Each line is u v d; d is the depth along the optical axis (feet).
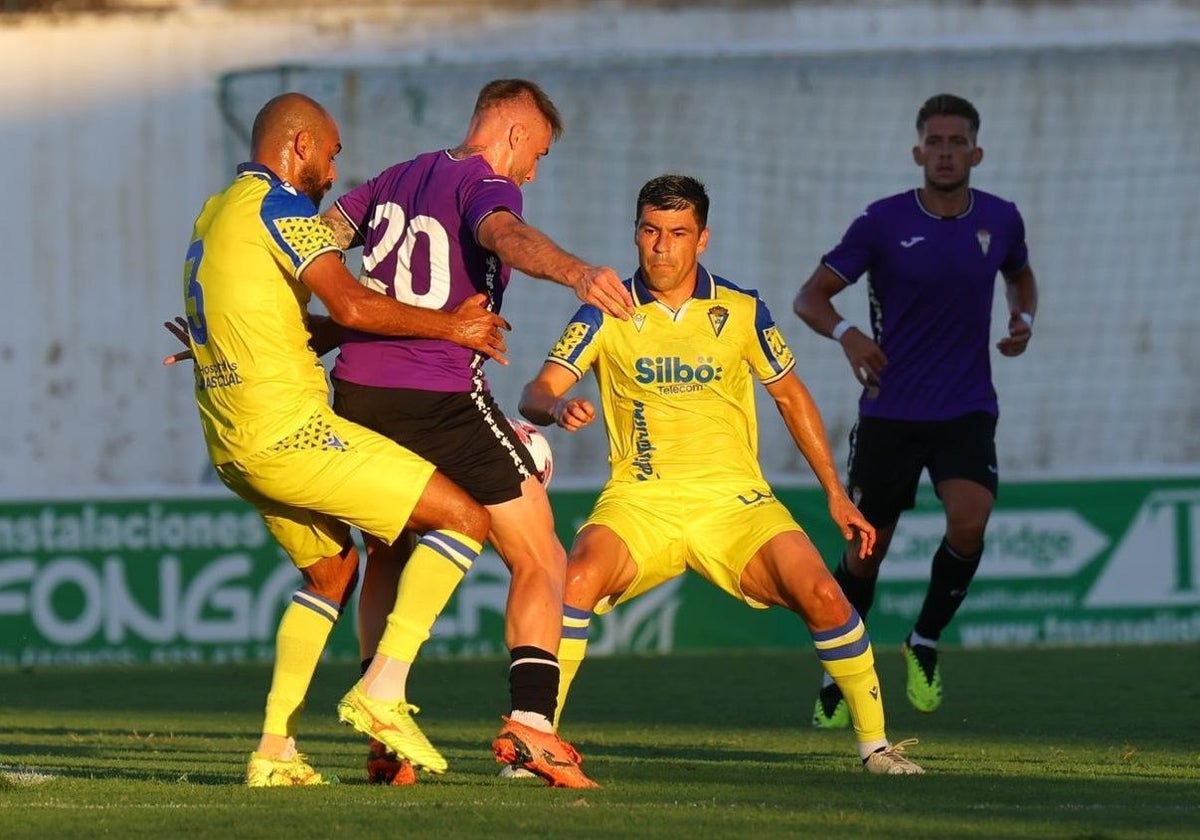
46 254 164.35
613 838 44.45
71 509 138.92
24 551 138.31
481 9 170.50
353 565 59.16
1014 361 168.45
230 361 54.03
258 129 57.57
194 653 138.72
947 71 168.86
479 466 57.16
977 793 55.31
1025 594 141.18
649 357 65.72
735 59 168.25
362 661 61.82
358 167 168.25
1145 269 169.07
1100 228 169.37
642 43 170.60
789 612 141.59
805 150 168.35
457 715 95.09
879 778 60.44
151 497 139.54
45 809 50.34
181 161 165.17
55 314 164.55
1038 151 169.37
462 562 55.52
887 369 87.30
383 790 55.36
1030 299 91.66
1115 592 141.38
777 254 168.25
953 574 84.12
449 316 55.11
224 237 54.29
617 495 65.77
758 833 45.34
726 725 87.71
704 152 168.35
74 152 164.66
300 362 54.80
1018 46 168.66
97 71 164.96
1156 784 58.70
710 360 65.77
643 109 167.84
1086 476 141.59
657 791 55.42
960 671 117.80
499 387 164.86
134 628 138.51
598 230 167.84
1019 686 107.24
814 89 168.14
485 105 59.82
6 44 163.94
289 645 57.88
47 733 85.76
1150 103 169.37
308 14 167.94
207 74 165.89
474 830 45.70
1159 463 168.76
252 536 139.74
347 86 167.63
